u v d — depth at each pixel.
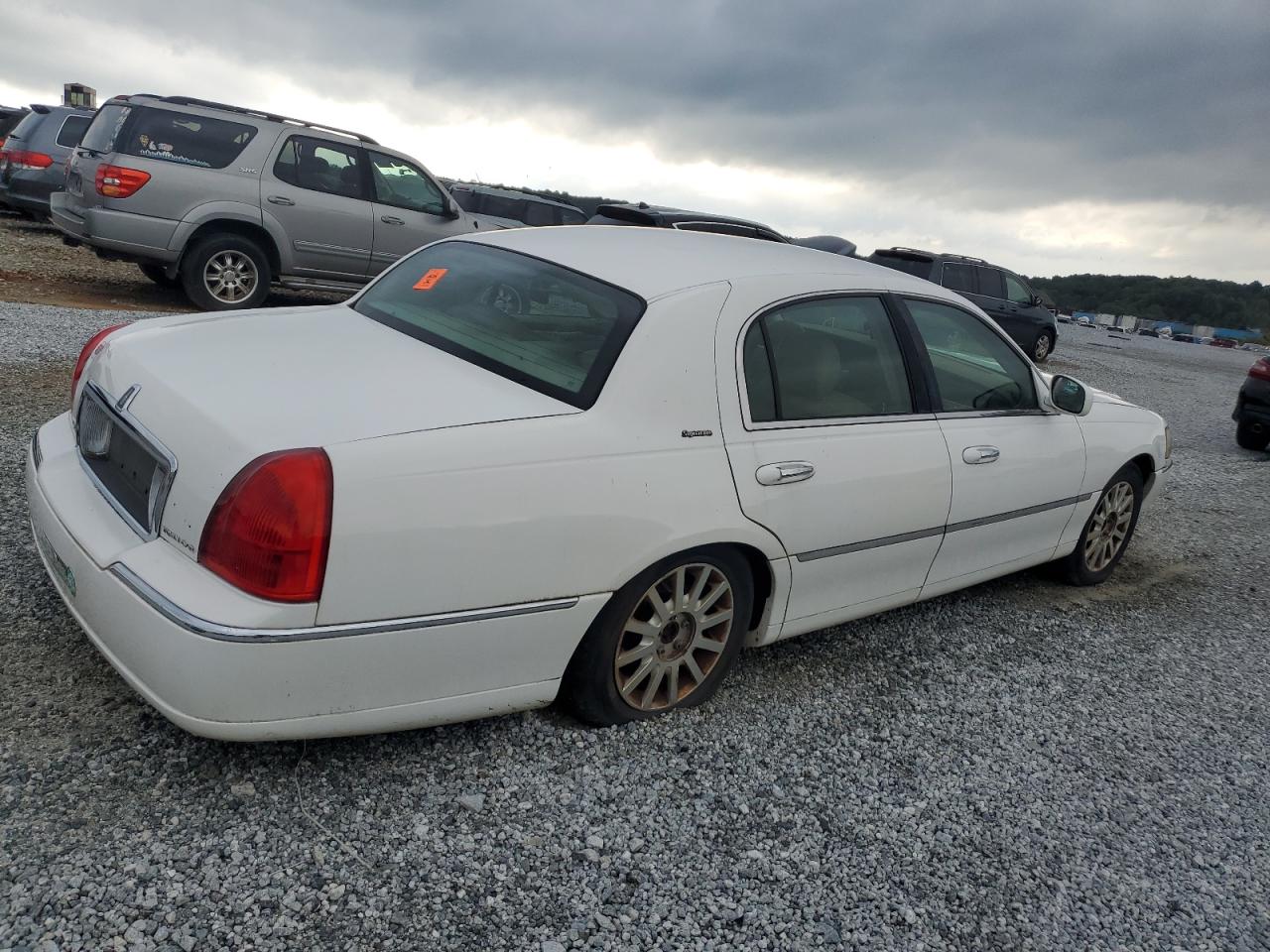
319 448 2.40
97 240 9.45
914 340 3.98
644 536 2.89
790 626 3.60
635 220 12.96
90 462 2.94
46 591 3.46
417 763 2.85
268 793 2.62
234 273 10.09
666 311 3.11
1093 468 4.93
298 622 2.36
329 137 10.40
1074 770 3.49
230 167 9.80
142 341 3.09
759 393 3.28
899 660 4.14
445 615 2.58
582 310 3.18
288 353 3.00
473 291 3.49
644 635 3.11
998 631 4.64
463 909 2.36
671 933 2.41
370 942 2.21
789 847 2.80
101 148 9.50
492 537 2.60
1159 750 3.74
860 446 3.57
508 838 2.62
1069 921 2.71
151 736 2.75
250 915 2.22
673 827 2.79
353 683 2.50
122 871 2.28
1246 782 3.60
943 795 3.19
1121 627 4.96
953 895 2.73
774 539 3.29
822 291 3.65
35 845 2.30
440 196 11.35
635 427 2.91
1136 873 2.97
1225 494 8.73
